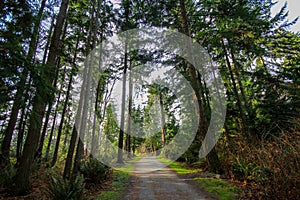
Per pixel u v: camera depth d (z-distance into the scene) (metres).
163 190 5.60
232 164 6.50
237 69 11.16
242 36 9.31
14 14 5.70
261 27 9.09
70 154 7.05
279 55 10.59
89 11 10.44
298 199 3.58
